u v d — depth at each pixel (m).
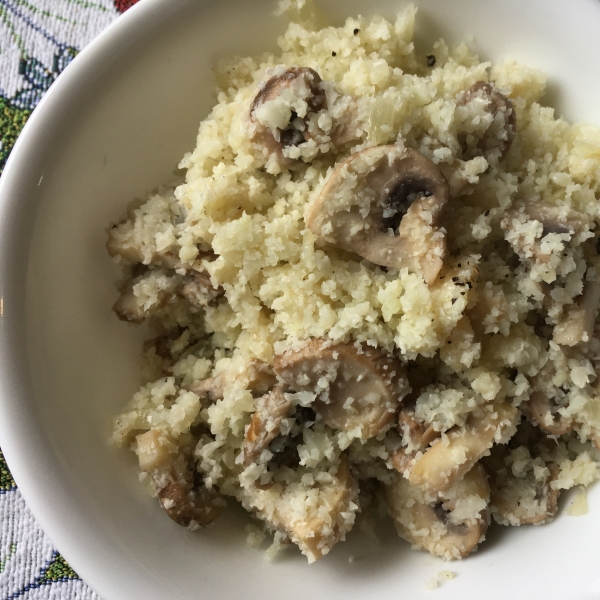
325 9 0.19
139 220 0.19
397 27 0.19
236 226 0.18
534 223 0.18
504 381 0.18
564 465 0.19
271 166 0.19
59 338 0.18
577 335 0.18
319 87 0.18
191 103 0.20
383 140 0.18
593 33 0.18
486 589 0.17
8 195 0.17
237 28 0.19
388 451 0.19
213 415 0.19
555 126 0.19
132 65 0.18
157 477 0.18
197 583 0.17
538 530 0.19
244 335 0.19
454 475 0.18
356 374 0.18
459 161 0.18
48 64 0.24
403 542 0.20
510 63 0.19
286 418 0.18
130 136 0.19
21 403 0.16
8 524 0.22
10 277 0.17
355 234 0.18
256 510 0.19
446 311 0.17
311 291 0.18
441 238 0.18
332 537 0.18
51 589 0.21
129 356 0.20
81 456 0.17
